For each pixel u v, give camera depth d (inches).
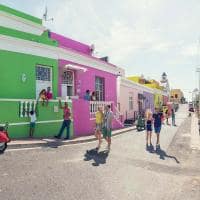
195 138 695.1
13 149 384.2
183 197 261.9
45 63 560.4
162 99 2111.2
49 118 520.7
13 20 571.2
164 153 472.1
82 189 259.9
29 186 252.2
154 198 254.2
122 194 257.4
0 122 430.9
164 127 978.7
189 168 381.1
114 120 813.2
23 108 468.8
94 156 402.9
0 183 250.7
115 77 932.0
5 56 470.3
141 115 842.2
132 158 415.2
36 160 341.4
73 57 671.8
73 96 660.1
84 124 635.5
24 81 505.4
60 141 470.6
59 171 307.9
